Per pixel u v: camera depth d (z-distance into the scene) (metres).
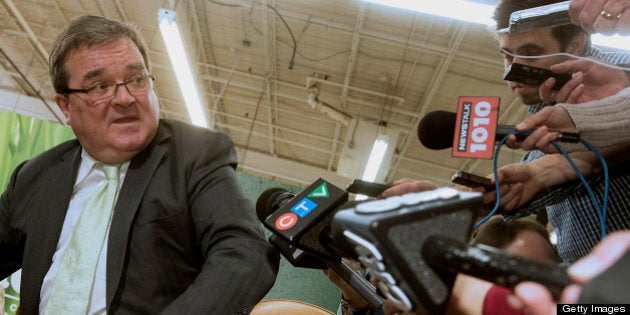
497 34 1.39
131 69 1.17
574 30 1.26
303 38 6.64
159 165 1.19
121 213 1.12
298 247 0.79
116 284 1.06
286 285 3.07
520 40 1.29
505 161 7.77
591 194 0.85
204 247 1.11
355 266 1.13
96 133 1.16
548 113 0.88
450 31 5.84
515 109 6.76
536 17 1.18
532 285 0.35
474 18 3.29
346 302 1.45
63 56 1.17
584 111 0.87
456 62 6.37
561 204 1.18
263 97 8.16
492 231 1.07
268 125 9.05
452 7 3.29
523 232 1.02
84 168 1.22
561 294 0.34
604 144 0.86
